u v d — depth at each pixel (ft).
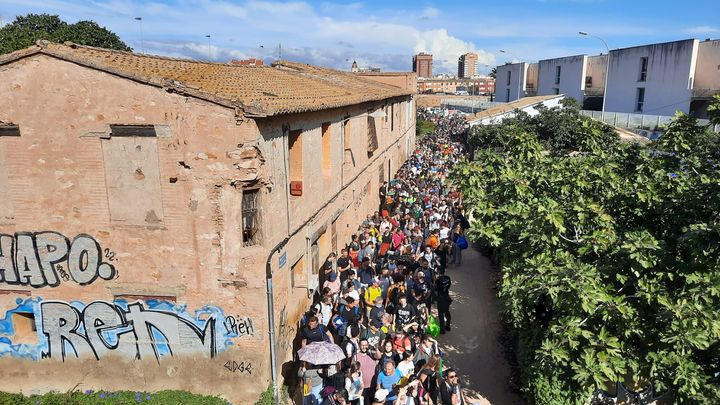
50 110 30.66
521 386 36.14
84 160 31.17
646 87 136.46
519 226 33.32
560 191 34.99
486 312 48.24
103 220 31.83
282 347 35.68
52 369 34.40
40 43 31.04
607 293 28.48
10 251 32.68
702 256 26.86
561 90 183.11
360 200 63.67
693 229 25.43
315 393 31.58
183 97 29.63
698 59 121.19
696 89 122.21
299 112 36.14
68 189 31.60
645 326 27.84
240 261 31.35
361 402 30.35
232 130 29.73
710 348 27.35
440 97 323.37
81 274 32.71
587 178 35.04
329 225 48.70
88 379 34.30
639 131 106.93
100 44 130.31
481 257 63.93
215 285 31.86
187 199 30.94
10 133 31.17
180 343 33.04
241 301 31.89
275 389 33.40
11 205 32.12
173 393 33.14
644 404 29.48
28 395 34.71
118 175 31.19
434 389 31.99
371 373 32.50
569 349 28.68
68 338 33.81
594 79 165.68
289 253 37.01
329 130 47.93
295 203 37.96
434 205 66.59
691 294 25.38
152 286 32.27
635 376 27.76
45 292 33.24
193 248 31.55
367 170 68.54
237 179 30.22
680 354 25.52
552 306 30.81
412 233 55.01
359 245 51.19
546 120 102.53
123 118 30.25
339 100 46.78
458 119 205.67
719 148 33.63
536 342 31.68
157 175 30.91
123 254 32.14
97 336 33.58
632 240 26.81
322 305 38.19
